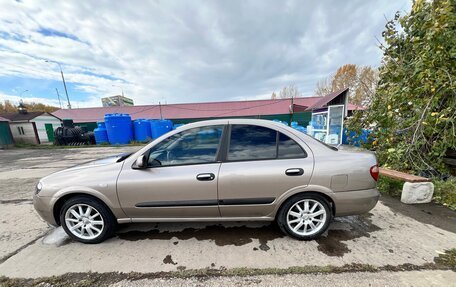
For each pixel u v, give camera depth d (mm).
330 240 2443
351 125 6258
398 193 3855
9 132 17391
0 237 2742
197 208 2387
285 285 1787
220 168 2330
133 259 2197
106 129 16469
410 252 2188
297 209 2461
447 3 3613
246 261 2111
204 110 24109
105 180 2373
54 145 16859
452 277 1821
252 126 2490
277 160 2350
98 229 2518
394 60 5020
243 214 2449
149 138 16984
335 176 2291
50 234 2775
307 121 21188
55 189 2418
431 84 3889
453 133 3811
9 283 1905
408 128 4414
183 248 2363
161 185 2336
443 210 3205
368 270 1933
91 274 1996
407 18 4742
